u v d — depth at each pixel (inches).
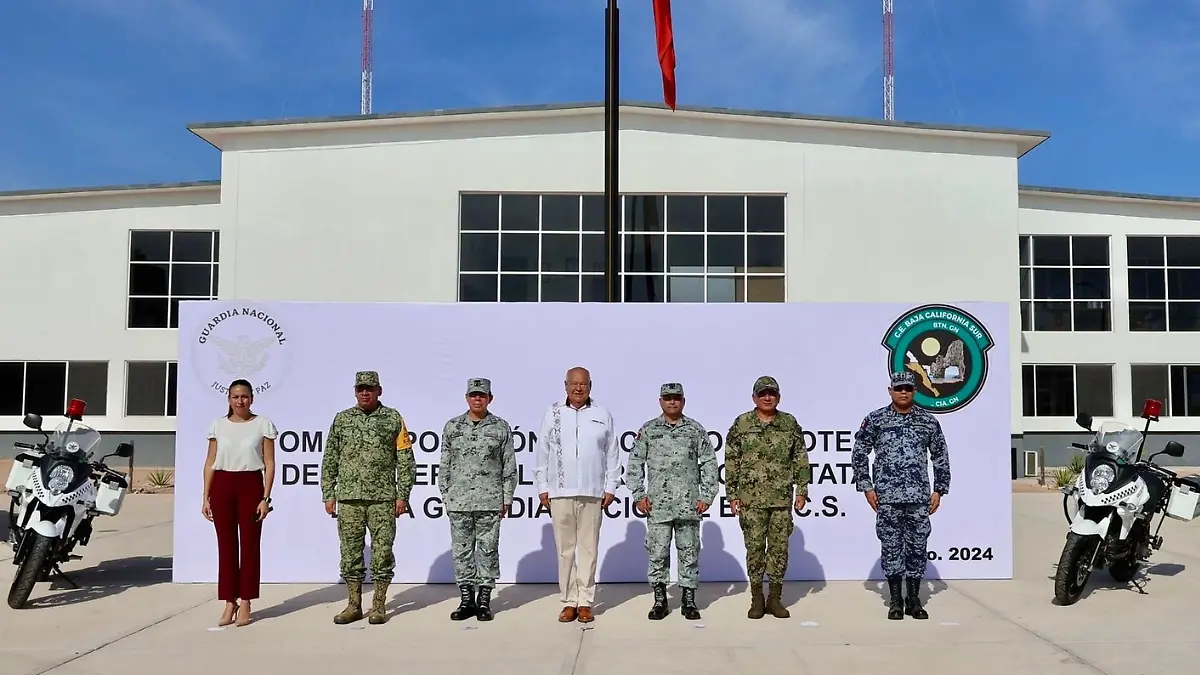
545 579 327.0
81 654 239.3
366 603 299.0
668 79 499.8
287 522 327.3
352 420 274.8
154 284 989.8
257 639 254.1
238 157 803.4
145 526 486.6
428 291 802.8
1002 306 335.3
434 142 808.3
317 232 802.8
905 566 278.5
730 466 283.0
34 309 983.6
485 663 231.0
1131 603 296.4
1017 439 856.3
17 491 313.7
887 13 1266.0
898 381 278.5
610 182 438.6
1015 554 390.9
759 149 818.2
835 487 331.9
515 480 283.0
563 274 815.7
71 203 987.3
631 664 229.8
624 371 331.6
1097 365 1000.9
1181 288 1013.2
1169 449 322.7
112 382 979.9
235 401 272.5
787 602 297.4
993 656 236.4
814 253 814.5
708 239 823.1
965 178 826.2
